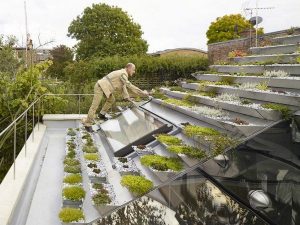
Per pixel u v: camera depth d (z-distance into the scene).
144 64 19.52
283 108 3.75
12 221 3.94
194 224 3.35
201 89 7.01
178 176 3.52
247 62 7.81
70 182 4.83
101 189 4.33
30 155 5.95
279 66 5.71
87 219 4.02
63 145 7.43
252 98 5.05
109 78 7.54
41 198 4.72
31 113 9.13
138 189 4.07
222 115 5.06
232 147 3.38
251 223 3.07
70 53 31.86
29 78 9.24
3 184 4.55
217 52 15.29
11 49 13.25
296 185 3.12
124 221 3.65
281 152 3.24
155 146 5.43
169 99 7.27
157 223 3.53
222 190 3.28
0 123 9.12
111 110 9.70
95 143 6.82
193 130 4.75
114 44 37.00
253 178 3.21
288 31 10.02
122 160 5.21
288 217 3.06
